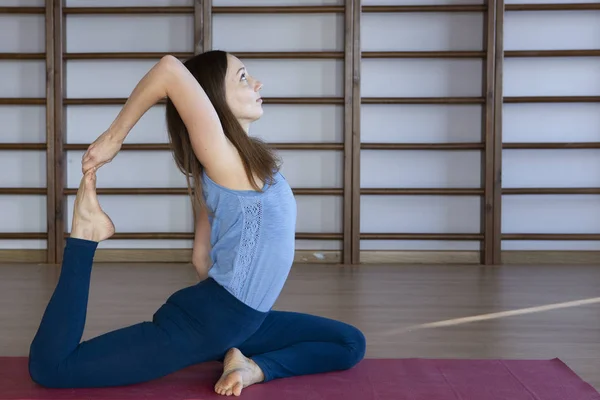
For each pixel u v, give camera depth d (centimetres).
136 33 439
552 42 436
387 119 442
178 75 157
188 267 420
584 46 435
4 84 438
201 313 168
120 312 289
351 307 302
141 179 443
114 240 440
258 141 173
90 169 164
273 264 168
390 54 432
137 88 159
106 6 436
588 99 427
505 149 438
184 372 189
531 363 201
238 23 440
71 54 430
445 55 430
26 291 338
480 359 207
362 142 443
